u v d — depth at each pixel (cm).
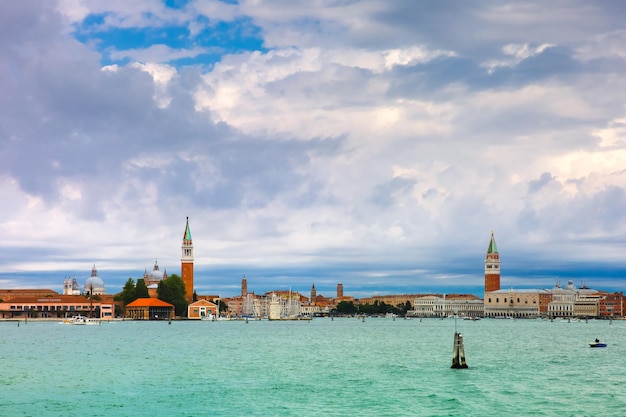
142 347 17525
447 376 10994
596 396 9069
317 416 7888
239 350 16612
